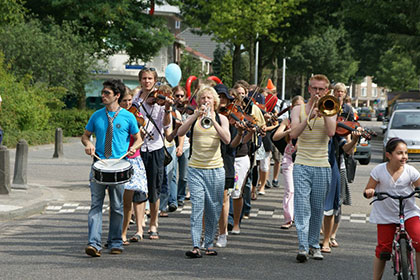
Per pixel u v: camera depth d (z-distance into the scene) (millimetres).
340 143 16625
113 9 80812
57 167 37688
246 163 18453
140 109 18172
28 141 55500
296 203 15734
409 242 12172
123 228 17234
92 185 15812
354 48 148875
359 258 16266
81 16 78750
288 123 16656
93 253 15578
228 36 93750
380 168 12805
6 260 15227
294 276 14211
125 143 16094
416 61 91125
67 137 69250
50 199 24984
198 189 15859
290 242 18094
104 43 85312
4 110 56719
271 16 93375
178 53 132000
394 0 84875
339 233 19641
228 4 91250
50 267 14586
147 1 86312
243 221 21172
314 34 116812
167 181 21250
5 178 25203
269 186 29141
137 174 16766
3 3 60438
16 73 66438
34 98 61844
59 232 18938
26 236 18266
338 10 109062
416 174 12656
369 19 90688
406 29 92688
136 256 15859
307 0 106375
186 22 106062
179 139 21625
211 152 15875
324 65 177625
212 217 16109
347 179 17375
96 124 16016
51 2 78438
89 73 72312
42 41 67188
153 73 18188
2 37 65688
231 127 17203
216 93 15945
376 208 12789
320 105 15000
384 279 14195
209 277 13906
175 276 13938
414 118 47844
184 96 21969
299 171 15727
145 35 83875
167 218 21469
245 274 14266
